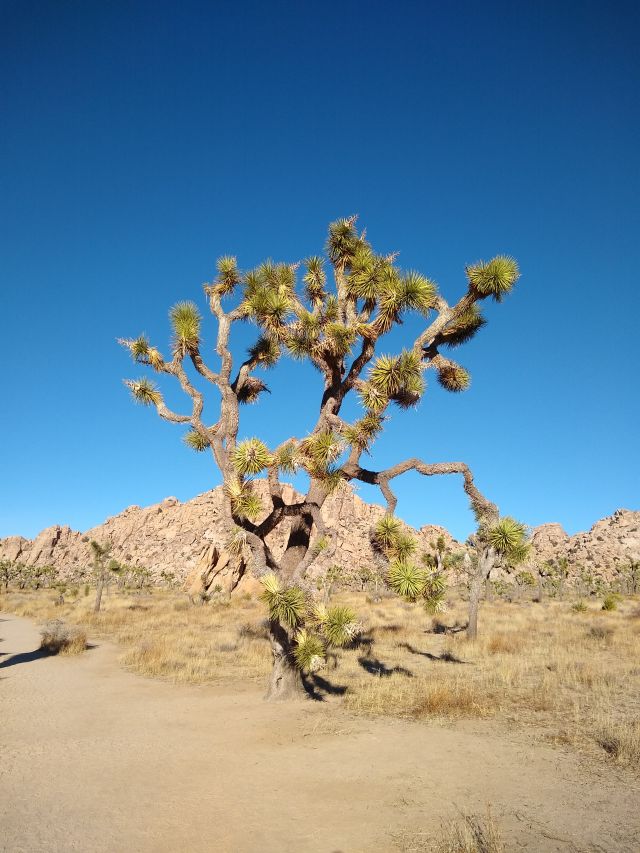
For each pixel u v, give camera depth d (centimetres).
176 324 1091
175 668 1306
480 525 1550
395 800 509
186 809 496
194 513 10725
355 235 1145
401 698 946
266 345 1205
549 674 1115
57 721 832
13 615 2991
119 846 421
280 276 1160
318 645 903
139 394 1102
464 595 4219
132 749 688
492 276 969
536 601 3972
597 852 399
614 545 7675
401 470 1009
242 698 998
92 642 1836
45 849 414
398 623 2231
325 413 1051
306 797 523
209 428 1076
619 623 1991
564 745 664
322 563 6569
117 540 11131
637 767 583
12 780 567
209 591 3878
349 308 1101
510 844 411
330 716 843
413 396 983
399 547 943
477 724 770
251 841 429
